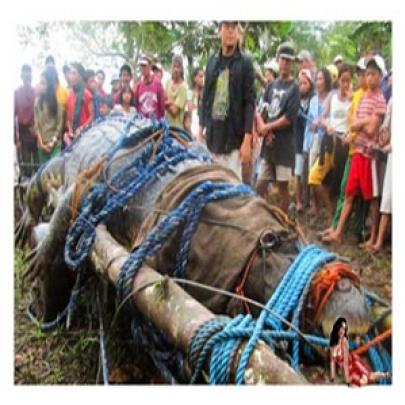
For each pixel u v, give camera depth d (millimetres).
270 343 4609
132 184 5086
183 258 4883
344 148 5145
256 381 4336
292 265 4797
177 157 5105
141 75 5156
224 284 4824
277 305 4699
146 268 4852
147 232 4949
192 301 4641
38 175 5223
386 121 5156
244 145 5125
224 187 5000
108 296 5094
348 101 5152
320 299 4691
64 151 5211
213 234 4898
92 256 5090
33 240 5250
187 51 5148
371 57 5160
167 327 4613
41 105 5203
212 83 5137
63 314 5195
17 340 5215
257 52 5141
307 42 5148
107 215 5094
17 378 5176
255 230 4871
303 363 4738
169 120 5152
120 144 5145
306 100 5137
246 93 5129
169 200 4980
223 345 4441
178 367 4738
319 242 5090
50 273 5215
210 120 5133
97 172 5148
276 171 5121
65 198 5176
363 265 5094
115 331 5078
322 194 5125
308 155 5129
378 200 5129
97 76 5180
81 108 5191
